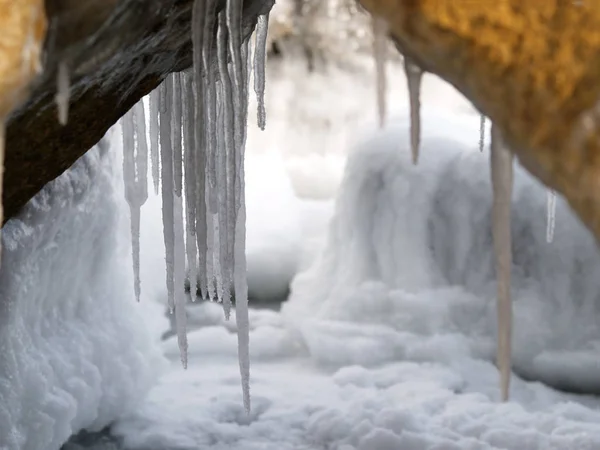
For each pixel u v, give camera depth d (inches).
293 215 437.4
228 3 130.9
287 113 541.3
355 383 292.8
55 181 192.1
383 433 237.9
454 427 247.3
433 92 507.5
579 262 304.3
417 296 317.1
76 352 207.8
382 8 92.7
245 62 173.0
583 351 298.7
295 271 411.8
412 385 283.6
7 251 175.6
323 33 533.6
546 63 87.4
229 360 330.3
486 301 311.6
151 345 269.1
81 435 234.5
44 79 98.3
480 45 89.2
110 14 96.3
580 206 88.4
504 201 110.6
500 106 91.0
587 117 86.4
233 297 401.7
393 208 325.7
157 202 324.8
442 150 330.3
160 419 248.1
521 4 87.3
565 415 260.5
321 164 524.4
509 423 247.1
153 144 197.6
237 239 189.5
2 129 93.1
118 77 142.1
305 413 264.1
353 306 328.2
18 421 177.5
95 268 222.2
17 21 89.7
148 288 306.7
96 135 159.2
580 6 85.6
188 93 176.7
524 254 312.7
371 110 536.7
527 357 302.5
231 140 149.0
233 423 257.3
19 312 181.9
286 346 341.1
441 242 321.7
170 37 138.8
